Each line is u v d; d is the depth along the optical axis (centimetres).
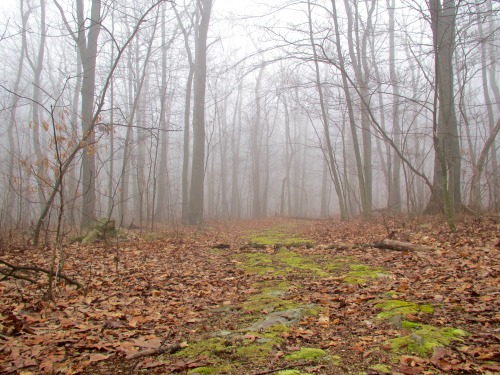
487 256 626
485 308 388
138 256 854
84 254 852
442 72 1146
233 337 365
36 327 396
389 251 784
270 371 286
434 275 556
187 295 552
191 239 1188
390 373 276
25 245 906
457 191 1202
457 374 268
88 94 1339
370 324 377
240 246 1045
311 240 1097
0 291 541
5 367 296
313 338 355
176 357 327
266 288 568
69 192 1586
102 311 459
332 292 514
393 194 2261
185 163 2203
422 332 338
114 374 296
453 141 1202
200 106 1881
